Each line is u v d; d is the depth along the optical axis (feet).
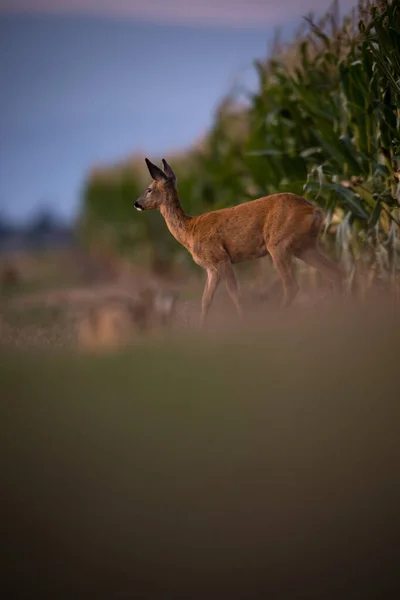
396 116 90.38
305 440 29.71
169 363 41.65
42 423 32.04
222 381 36.88
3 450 29.60
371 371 36.58
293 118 110.83
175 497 26.22
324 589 24.16
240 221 89.04
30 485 27.17
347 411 31.68
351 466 27.91
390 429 30.32
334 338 45.01
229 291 90.38
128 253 314.55
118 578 23.95
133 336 73.87
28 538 25.07
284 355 41.11
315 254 87.51
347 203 90.79
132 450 29.14
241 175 146.72
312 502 26.40
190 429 30.53
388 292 84.28
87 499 26.63
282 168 112.68
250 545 25.09
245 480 27.27
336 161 100.78
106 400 34.71
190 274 211.41
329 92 103.91
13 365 45.37
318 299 90.58
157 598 23.75
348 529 25.81
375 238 91.76
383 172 90.58
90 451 29.25
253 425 30.55
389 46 86.02
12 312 151.33
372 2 90.27
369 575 24.57
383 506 26.48
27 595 23.65
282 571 24.39
